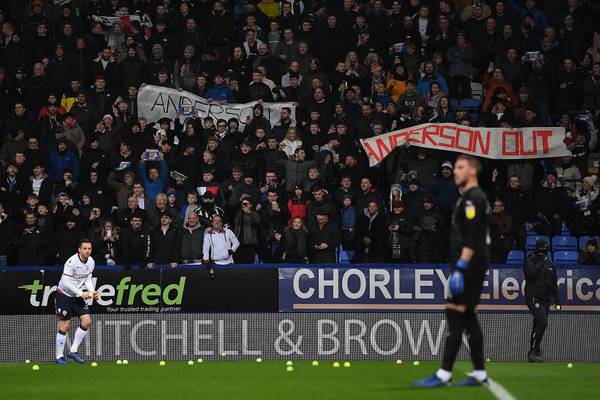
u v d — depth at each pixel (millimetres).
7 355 54906
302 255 58719
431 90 73312
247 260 59875
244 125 73625
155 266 55562
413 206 63438
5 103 76438
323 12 82062
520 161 69250
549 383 35281
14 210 65750
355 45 79750
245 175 63594
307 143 69125
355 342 54469
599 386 34375
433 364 48469
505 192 66562
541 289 51750
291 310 54625
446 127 67938
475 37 80375
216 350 54625
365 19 80438
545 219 66438
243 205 60156
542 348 54531
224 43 81812
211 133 69750
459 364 47531
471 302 31469
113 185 66938
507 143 68062
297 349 54531
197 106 74000
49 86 77062
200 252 57812
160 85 74812
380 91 74500
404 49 78312
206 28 82812
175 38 79500
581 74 76688
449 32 79688
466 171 31578
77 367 46438
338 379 37250
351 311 54625
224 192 65062
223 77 76188
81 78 77188
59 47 77562
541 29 84125
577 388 33750
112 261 57812
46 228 61188
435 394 30812
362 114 70938
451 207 65562
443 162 67625
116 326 54844
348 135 68750
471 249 30844
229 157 68500
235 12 85938
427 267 54750
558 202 66438
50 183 65688
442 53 79312
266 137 69812
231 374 40531
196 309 54750
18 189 66688
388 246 59812
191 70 76875
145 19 82812
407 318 54531
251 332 54562
